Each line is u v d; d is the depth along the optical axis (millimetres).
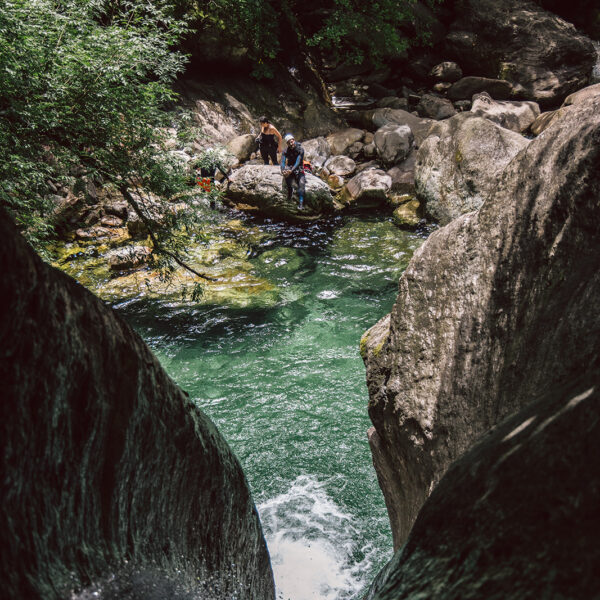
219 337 9562
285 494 6781
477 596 1298
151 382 2084
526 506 1434
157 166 7793
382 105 18859
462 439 3082
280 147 16672
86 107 7023
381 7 19375
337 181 15391
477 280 3264
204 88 17000
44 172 7148
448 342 3367
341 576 5594
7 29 5988
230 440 7586
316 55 20172
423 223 13406
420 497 3533
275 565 5723
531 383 2596
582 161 2656
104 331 1834
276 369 8844
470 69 20344
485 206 3383
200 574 2422
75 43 6871
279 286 11031
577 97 16922
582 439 1439
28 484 1515
